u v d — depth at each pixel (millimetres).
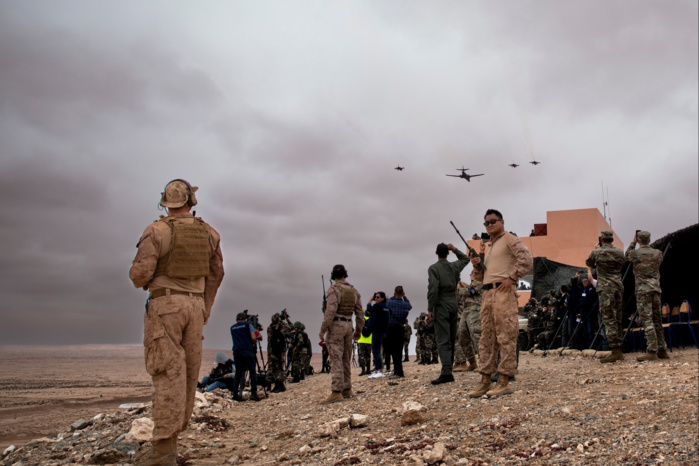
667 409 5844
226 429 8453
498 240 7844
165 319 5066
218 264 5672
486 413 6668
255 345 13055
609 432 5324
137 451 6426
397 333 11773
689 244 13305
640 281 10695
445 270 9797
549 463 4727
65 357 98250
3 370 51812
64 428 11984
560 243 28125
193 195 5633
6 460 7250
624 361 10602
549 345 15969
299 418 8539
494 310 7676
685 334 13562
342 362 9867
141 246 5070
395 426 6770
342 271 10008
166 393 5004
